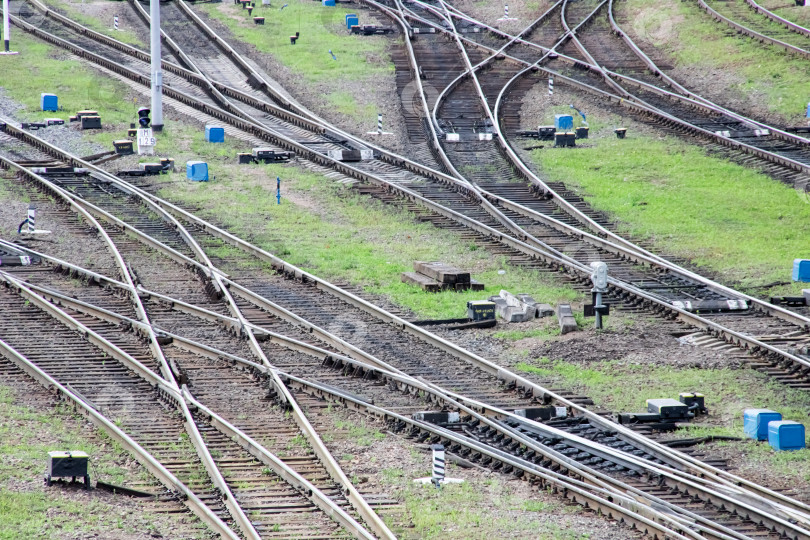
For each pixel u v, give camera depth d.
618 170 156.12
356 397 83.81
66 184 146.62
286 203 143.25
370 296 111.06
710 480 69.25
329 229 133.12
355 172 153.75
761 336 98.00
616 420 80.81
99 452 73.56
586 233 127.62
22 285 107.88
